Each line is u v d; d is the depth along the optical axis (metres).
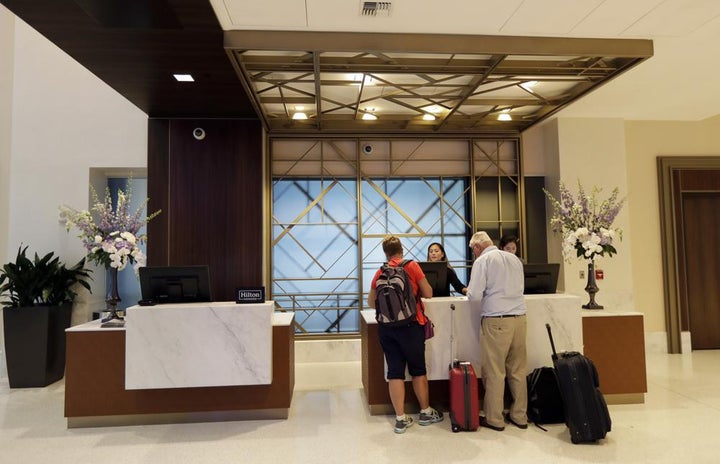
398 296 3.53
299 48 3.77
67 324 5.48
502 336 3.54
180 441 3.46
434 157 6.49
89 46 3.87
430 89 5.23
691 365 5.55
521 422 3.60
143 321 3.70
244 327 3.75
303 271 6.29
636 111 6.01
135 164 5.93
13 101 5.88
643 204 6.39
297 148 6.34
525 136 6.56
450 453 3.18
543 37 3.96
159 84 4.68
